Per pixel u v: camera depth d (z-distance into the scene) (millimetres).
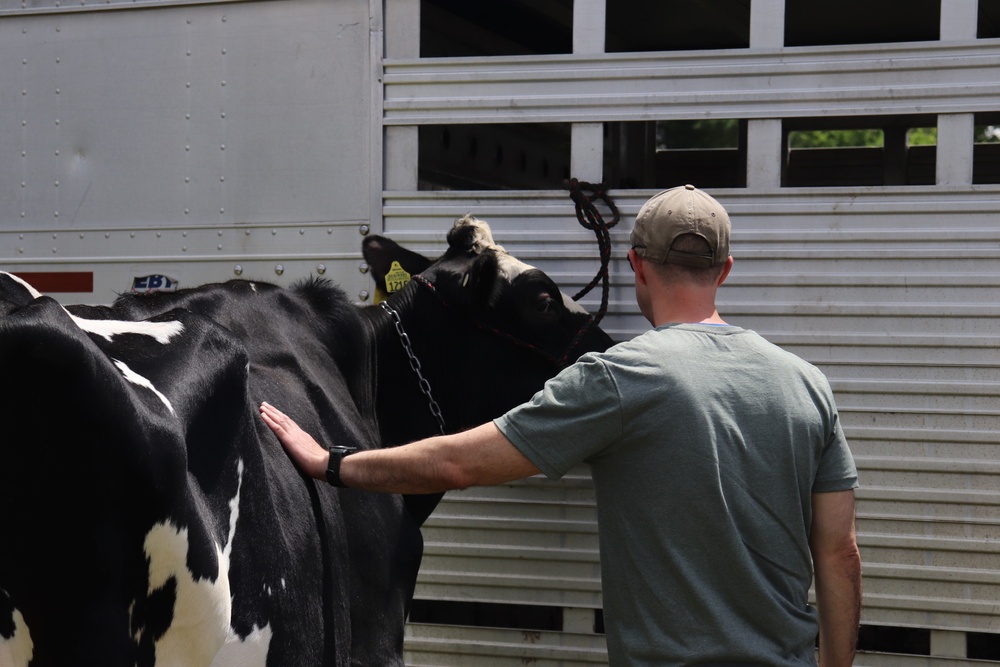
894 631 3615
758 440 1996
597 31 3701
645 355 2025
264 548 2035
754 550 1988
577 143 3738
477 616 3902
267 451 2264
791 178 5836
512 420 2072
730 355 2053
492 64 3766
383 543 2699
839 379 3594
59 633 1668
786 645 1979
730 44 5488
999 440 3469
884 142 5262
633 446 2012
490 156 4797
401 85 3832
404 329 3410
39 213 4141
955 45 3443
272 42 3926
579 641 3795
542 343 3494
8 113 4156
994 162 5242
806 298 3607
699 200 2133
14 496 1584
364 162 3867
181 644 1801
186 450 1800
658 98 3656
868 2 4605
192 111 3996
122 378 1687
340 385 2916
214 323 2104
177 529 1739
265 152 3943
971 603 3510
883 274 3545
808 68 3555
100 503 1646
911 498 3551
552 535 3805
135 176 4051
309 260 3916
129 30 4043
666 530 1981
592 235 3762
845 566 2092
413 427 3398
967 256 3475
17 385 1548
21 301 1883
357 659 2562
